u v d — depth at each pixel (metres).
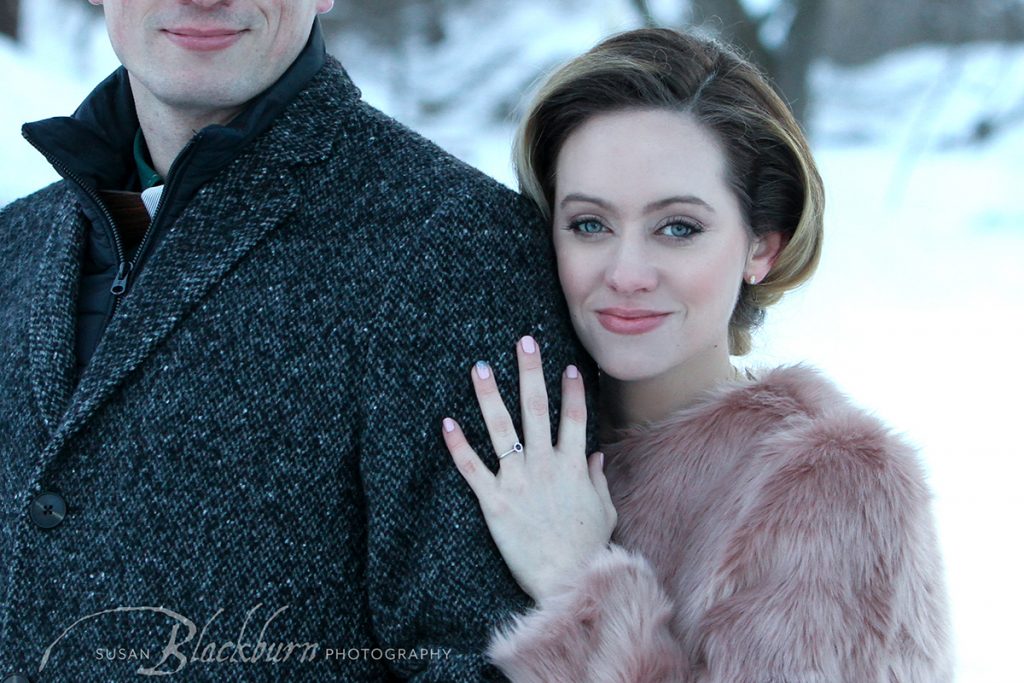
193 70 1.50
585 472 1.53
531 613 1.44
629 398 1.72
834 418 1.53
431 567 1.43
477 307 1.47
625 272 1.53
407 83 13.23
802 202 1.71
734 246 1.62
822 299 7.32
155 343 1.43
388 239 1.46
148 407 1.42
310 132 1.53
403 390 1.43
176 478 1.41
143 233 1.61
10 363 1.56
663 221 1.56
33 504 1.43
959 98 12.18
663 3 7.40
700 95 1.56
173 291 1.44
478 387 1.46
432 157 1.54
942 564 1.51
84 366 1.55
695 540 1.52
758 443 1.55
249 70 1.51
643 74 1.54
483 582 1.45
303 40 1.55
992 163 11.09
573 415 1.53
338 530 1.43
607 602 1.42
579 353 1.61
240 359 1.42
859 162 11.40
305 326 1.43
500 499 1.46
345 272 1.45
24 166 6.44
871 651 1.39
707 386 1.70
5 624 1.43
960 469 4.52
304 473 1.41
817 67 13.06
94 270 1.62
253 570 1.40
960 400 5.36
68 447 1.44
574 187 1.56
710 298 1.59
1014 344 6.32
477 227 1.49
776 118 1.67
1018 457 4.62
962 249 8.58
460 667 1.40
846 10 13.52
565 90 1.59
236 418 1.41
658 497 1.59
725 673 1.39
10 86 7.21
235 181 1.50
